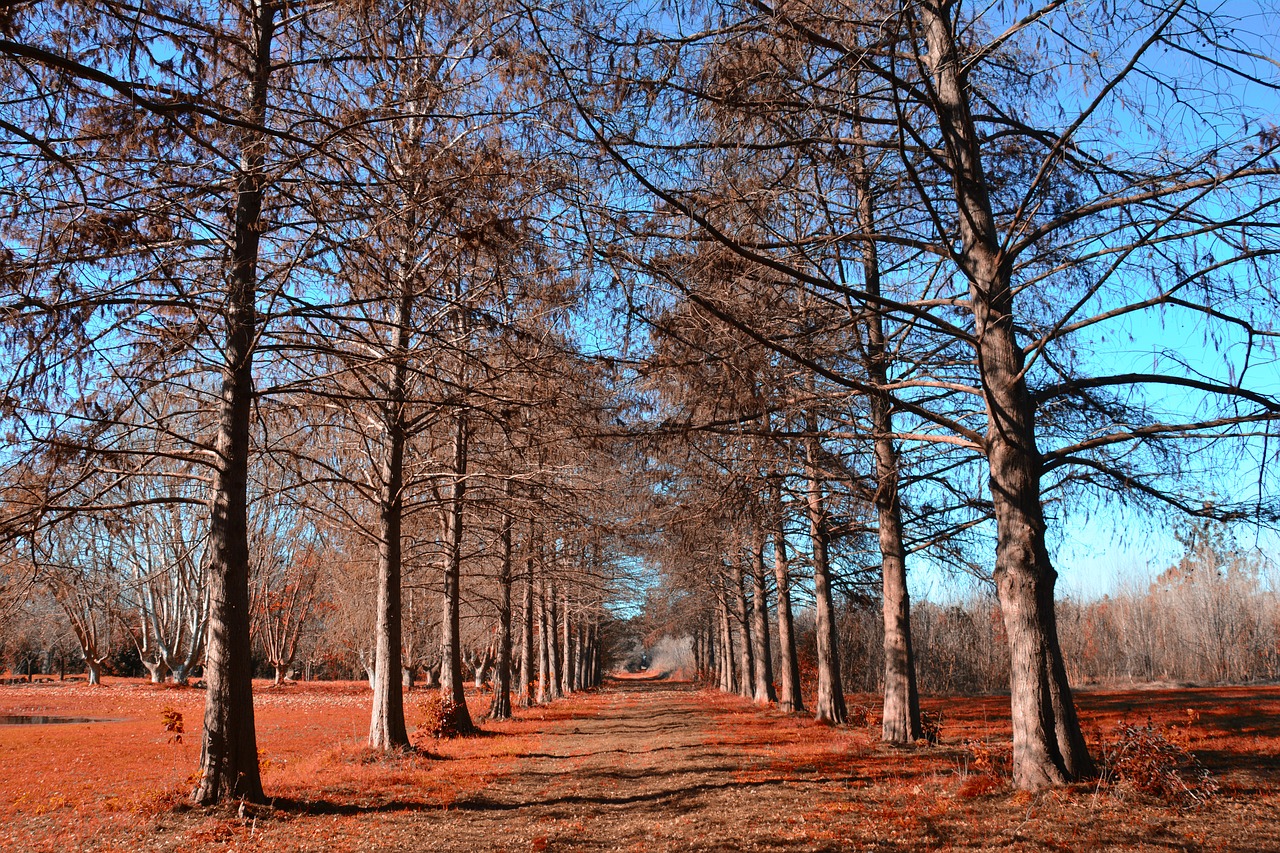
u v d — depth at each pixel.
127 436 8.44
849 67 7.18
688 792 9.62
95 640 36.84
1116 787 7.55
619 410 9.42
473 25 7.72
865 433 10.17
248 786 8.76
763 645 30.47
